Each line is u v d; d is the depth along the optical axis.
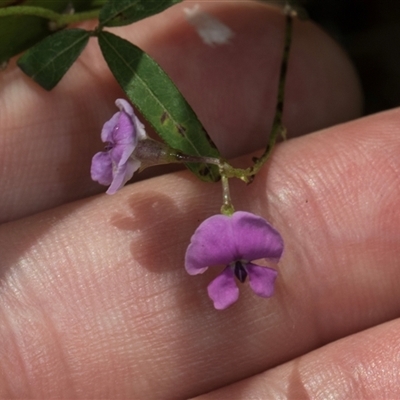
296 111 0.15
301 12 0.15
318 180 0.14
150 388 0.13
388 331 0.13
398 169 0.14
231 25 0.15
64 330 0.13
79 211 0.14
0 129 0.14
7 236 0.13
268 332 0.13
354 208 0.13
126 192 0.14
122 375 0.13
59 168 0.14
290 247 0.13
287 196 0.14
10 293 0.13
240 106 0.15
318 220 0.13
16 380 0.13
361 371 0.13
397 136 0.14
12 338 0.13
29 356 0.13
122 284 0.13
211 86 0.15
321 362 0.13
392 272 0.13
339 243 0.13
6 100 0.14
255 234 0.12
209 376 0.13
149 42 0.15
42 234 0.13
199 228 0.12
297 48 0.15
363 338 0.13
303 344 0.13
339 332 0.14
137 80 0.13
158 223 0.13
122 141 0.12
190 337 0.13
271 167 0.14
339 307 0.13
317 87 0.15
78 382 0.13
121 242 0.13
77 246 0.13
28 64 0.13
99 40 0.13
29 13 0.13
